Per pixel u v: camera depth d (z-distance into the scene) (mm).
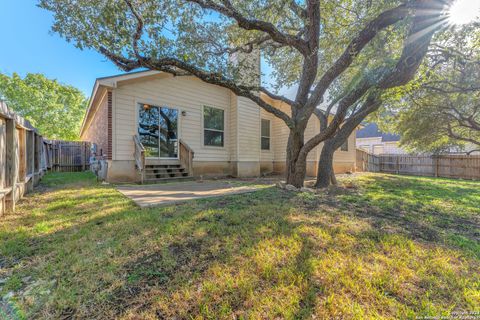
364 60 5590
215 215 3076
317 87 4914
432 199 4707
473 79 5758
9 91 15062
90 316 1302
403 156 13617
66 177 7996
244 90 5117
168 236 2344
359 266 1811
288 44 4652
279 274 1669
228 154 9305
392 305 1388
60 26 3564
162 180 6859
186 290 1507
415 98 6789
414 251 2121
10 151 3396
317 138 5102
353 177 9008
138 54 3914
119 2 3441
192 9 4406
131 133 6832
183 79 8031
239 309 1341
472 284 1615
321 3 4602
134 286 1562
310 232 2508
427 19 4141
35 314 1328
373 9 4504
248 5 4402
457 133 10617
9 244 2188
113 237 2338
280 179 8055
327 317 1284
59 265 1811
